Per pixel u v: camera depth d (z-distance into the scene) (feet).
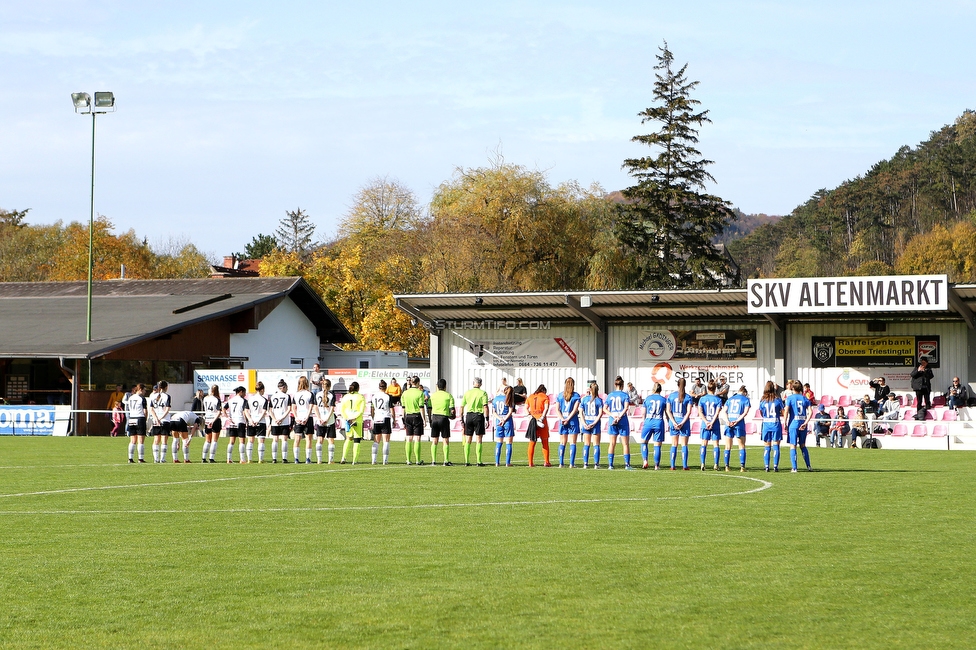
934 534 43.21
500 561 36.88
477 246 195.72
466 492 60.95
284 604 30.22
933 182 414.00
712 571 34.96
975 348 118.42
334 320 190.60
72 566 36.11
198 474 74.74
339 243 262.47
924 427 112.16
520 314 132.57
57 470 78.18
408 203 270.67
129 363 148.87
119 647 25.80
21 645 25.99
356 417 88.12
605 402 84.43
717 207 227.20
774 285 113.60
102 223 296.92
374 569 35.42
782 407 79.36
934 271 327.06
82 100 147.54
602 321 131.44
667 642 26.08
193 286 183.52
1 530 44.78
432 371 136.98
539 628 27.45
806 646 25.71
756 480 69.77
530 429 85.61
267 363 176.96
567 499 56.95
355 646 25.82
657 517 48.88
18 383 150.92
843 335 123.44
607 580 33.50
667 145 225.76
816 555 38.04
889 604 30.12
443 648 25.62
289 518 48.67
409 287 218.59
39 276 307.99
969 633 26.91
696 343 128.67
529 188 197.06
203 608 29.78
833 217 422.82
